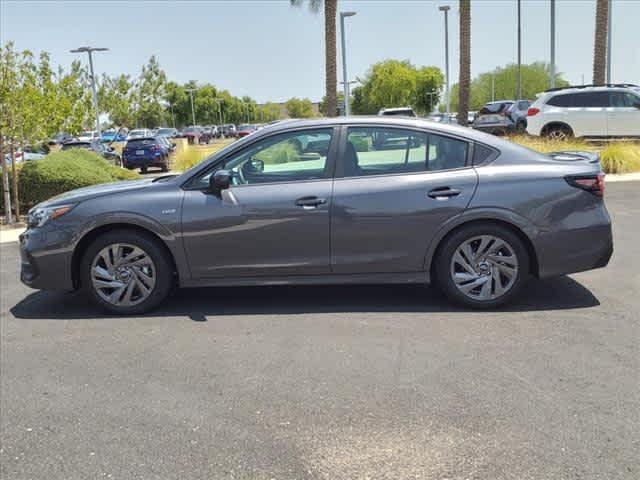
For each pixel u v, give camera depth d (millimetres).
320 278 5438
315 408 3711
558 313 5254
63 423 3670
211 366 4391
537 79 82375
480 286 5352
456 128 5441
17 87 12039
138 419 3676
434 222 5254
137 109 44188
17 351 4859
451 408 3646
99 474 3133
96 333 5188
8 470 3203
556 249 5254
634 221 9273
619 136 18484
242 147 5504
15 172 12492
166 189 5496
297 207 5301
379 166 5402
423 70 81125
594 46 22781
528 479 2949
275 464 3156
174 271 5703
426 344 4637
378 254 5340
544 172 5270
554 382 3941
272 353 4578
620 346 4500
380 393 3865
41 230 5531
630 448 3170
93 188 5855
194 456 3254
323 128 5469
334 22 22703
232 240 5375
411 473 3035
